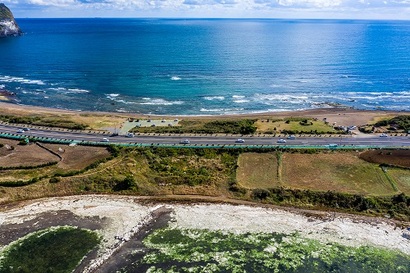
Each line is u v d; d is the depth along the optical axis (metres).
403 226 82.06
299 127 132.12
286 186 93.81
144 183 95.31
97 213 84.38
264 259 71.69
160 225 80.88
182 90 191.75
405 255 73.50
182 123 137.88
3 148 110.75
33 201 88.44
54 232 77.75
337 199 89.56
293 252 73.75
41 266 68.75
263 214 85.31
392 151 112.44
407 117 142.75
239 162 105.38
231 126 131.50
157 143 115.38
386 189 93.50
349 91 199.38
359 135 125.69
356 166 103.88
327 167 103.31
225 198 90.81
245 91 192.88
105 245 74.31
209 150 111.44
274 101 177.75
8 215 83.06
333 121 144.88
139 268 68.69
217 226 80.88
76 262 69.75
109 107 164.38
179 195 91.88
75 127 128.12
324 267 70.12
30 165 101.00
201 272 68.12
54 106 164.25
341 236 78.56
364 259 72.38
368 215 85.75
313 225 82.00
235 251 73.62
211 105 169.75
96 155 107.56
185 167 102.69
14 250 72.50
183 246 74.69
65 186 93.00
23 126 129.12
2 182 91.88
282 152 111.00
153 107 165.50
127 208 86.44
